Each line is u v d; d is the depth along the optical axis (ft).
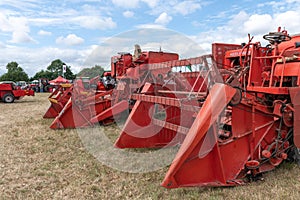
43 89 106.63
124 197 10.61
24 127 24.35
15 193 11.01
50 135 20.97
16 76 240.94
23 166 14.05
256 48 14.39
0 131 22.66
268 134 12.37
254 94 12.65
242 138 11.47
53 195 10.85
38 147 17.61
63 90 28.86
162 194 10.75
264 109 11.96
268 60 14.73
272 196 10.48
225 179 10.68
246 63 15.12
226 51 18.85
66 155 15.88
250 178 11.67
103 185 11.72
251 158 11.61
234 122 11.21
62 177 12.62
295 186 11.39
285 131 12.87
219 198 10.23
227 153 11.04
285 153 12.96
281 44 15.97
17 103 51.37
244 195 10.47
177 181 9.88
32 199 10.52
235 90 10.59
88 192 11.07
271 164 12.39
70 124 23.44
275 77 13.98
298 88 12.50
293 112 12.47
